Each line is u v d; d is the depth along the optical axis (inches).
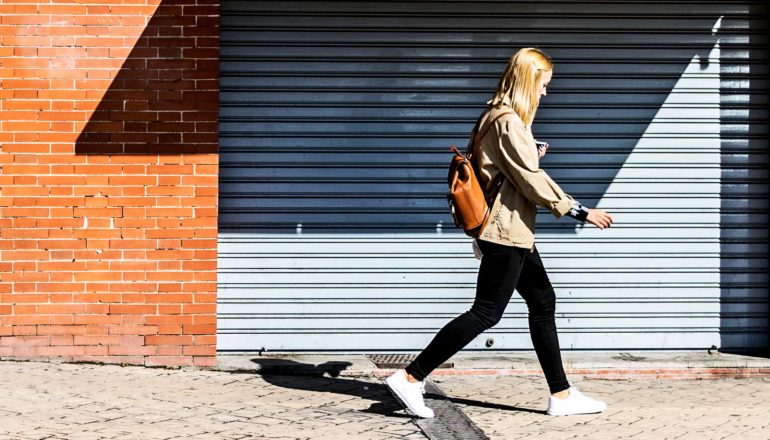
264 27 349.7
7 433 243.8
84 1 334.0
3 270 333.4
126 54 335.3
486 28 354.9
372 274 354.3
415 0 352.8
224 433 249.8
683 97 359.9
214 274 337.1
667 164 359.9
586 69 358.0
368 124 353.4
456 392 311.0
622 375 341.7
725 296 362.3
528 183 257.6
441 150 355.3
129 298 335.6
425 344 356.2
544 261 359.3
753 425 268.8
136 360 336.2
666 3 358.3
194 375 327.0
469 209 261.6
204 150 336.5
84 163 334.6
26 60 333.4
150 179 335.6
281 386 313.4
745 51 360.8
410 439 247.4
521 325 357.7
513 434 254.2
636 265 360.5
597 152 359.3
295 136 351.9
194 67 336.2
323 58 351.6
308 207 352.5
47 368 326.6
